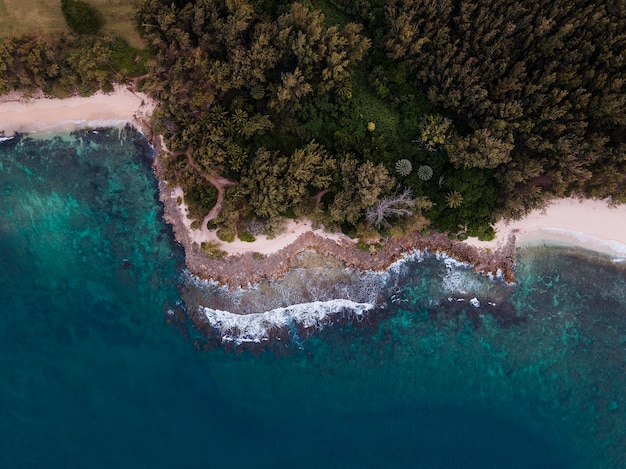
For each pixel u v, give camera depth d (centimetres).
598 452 4812
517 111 4069
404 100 4538
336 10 4600
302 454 4719
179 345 4794
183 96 4306
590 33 3962
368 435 4784
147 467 4603
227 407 4769
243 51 4103
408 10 4172
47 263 4797
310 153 4228
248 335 4803
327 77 4194
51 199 4794
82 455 4603
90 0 4484
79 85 4478
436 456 4756
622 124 4078
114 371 4741
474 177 4322
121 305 4809
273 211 4362
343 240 4781
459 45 4228
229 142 4375
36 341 4728
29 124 4703
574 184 4428
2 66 4181
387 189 4266
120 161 4791
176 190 4738
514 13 3991
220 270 4775
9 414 4628
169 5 4281
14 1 4453
